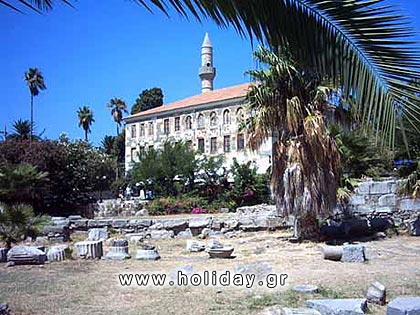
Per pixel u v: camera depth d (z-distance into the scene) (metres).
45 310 7.83
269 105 16.28
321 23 3.52
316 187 15.96
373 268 11.63
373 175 20.48
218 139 51.75
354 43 3.50
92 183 34.03
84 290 9.46
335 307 7.00
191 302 8.30
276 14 3.52
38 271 11.77
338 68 3.56
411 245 16.05
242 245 16.53
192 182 37.75
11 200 17.86
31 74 70.06
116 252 13.88
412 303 6.75
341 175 18.34
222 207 33.34
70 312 7.68
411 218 19.66
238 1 3.48
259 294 8.84
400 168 18.30
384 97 3.47
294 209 16.22
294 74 15.48
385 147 3.55
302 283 9.78
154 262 13.08
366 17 3.43
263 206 26.02
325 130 15.97
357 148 18.39
